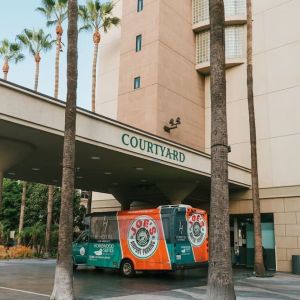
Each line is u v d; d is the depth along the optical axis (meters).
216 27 10.41
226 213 9.50
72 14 13.16
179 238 17.89
